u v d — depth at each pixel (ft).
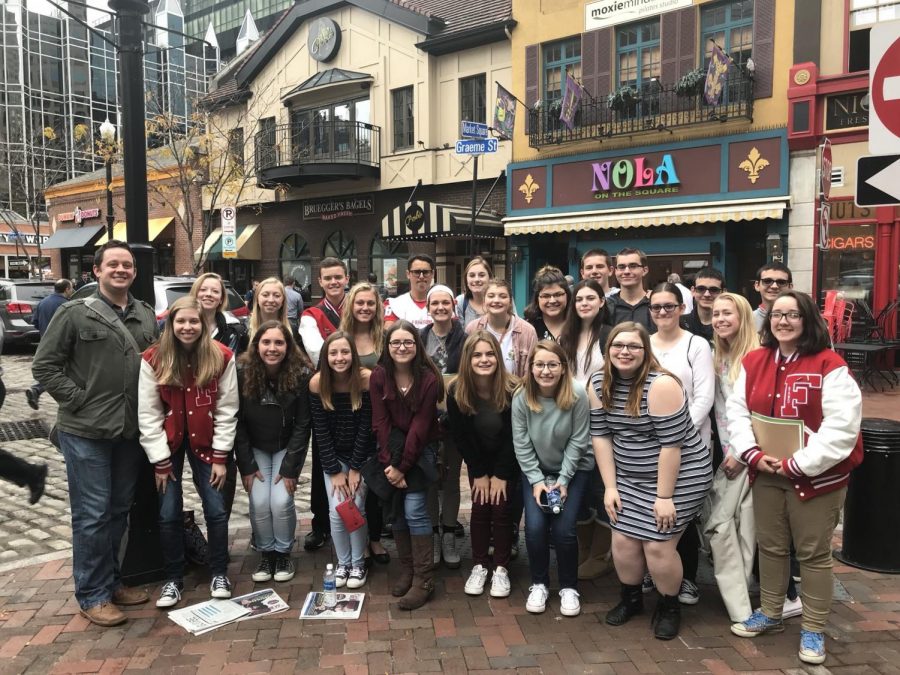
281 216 64.23
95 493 11.37
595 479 13.28
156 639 10.92
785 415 10.17
